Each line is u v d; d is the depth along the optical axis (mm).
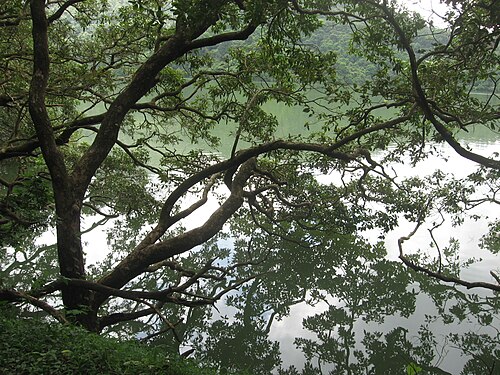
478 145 34406
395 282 16219
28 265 15828
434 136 13633
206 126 16547
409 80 12078
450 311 13930
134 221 21141
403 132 14953
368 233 21172
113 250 17531
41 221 8852
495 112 12172
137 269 11273
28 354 5727
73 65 16578
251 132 15062
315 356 11258
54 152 10039
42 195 8461
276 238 19906
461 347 11680
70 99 17250
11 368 5438
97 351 6176
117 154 19281
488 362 10852
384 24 10508
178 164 17375
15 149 12516
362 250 19094
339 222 18125
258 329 12672
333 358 11164
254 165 14969
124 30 15422
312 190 18438
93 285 9617
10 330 6551
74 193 10219
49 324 6938
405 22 10383
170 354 7523
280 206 19609
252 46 14500
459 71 12141
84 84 14586
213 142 17438
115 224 21016
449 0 8602
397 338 12180
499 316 13492
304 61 12039
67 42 15383
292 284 16125
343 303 14695
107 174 19484
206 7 8547
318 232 20719
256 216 22406
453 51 9781
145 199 18672
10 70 13562
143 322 12578
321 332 12586
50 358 5598
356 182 19188
